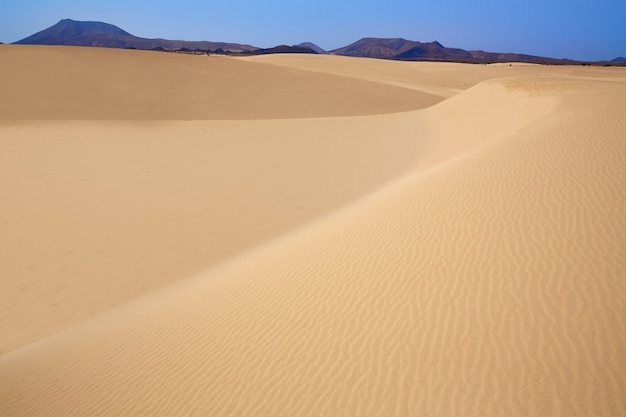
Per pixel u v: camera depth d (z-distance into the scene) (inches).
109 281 440.8
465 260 243.9
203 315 268.2
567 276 207.2
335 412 161.5
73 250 496.7
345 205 603.8
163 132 1078.4
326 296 245.4
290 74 2076.8
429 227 298.7
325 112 1630.2
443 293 218.2
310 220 557.6
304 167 810.2
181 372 207.9
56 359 261.9
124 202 629.0
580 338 168.7
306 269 291.0
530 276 213.8
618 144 358.6
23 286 430.6
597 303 185.2
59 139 944.9
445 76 3034.0
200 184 713.6
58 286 431.2
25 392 224.2
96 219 572.4
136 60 1984.5
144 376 212.5
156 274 452.4
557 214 268.4
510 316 189.8
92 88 1600.6
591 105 602.2
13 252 487.2
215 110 1561.3
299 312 235.6
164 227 557.6
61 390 218.4
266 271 316.2
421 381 166.4
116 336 276.2
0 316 386.3
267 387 182.5
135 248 504.7
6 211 579.2
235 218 585.0
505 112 886.4
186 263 471.5
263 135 1064.2
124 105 1498.5
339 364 186.1
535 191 308.7
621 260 209.8
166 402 188.2
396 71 3134.8
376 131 1085.8
